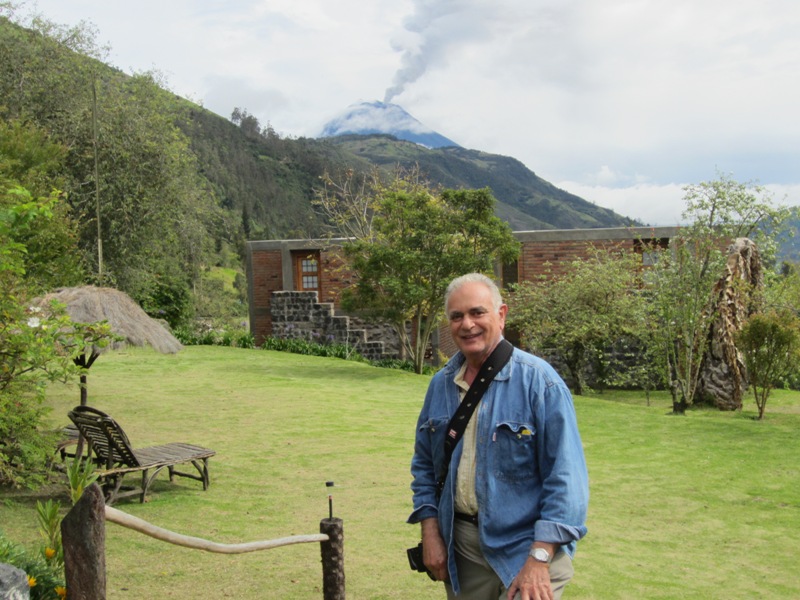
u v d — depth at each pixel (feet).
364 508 24.39
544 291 65.41
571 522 8.89
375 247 61.11
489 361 9.70
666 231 71.97
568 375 70.79
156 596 16.33
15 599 10.19
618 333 60.90
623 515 24.93
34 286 25.66
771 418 45.24
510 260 62.85
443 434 9.87
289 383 53.21
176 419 39.50
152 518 22.65
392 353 77.77
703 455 33.91
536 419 9.34
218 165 383.04
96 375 54.75
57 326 22.45
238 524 22.22
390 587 17.34
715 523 24.12
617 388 68.49
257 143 467.93
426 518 10.04
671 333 53.78
